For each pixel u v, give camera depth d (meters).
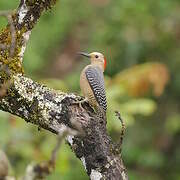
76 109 7.66
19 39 7.93
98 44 17.98
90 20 20.62
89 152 7.50
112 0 19.55
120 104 13.25
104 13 19.84
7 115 12.81
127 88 14.20
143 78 14.36
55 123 7.63
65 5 20.38
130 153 17.03
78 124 7.54
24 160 12.85
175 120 17.31
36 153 12.96
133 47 17.48
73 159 14.45
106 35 17.89
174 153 18.02
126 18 17.98
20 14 7.98
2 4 17.41
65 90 13.62
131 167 17.75
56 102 7.67
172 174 17.88
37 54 18.41
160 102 18.22
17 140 12.84
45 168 5.23
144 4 18.14
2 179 5.16
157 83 14.53
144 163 17.14
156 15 18.42
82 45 21.02
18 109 7.73
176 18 18.53
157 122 18.03
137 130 17.61
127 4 18.08
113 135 16.92
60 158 12.41
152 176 17.62
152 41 17.86
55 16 19.98
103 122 7.66
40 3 7.99
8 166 5.20
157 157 17.20
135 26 17.91
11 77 7.70
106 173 7.44
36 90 7.71
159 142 17.89
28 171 5.21
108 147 7.52
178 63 17.97
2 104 7.73
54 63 20.66
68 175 14.95
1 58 7.79
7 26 7.98
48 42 19.64
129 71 14.38
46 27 19.73
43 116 7.64
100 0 20.66
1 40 7.90
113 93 12.98
